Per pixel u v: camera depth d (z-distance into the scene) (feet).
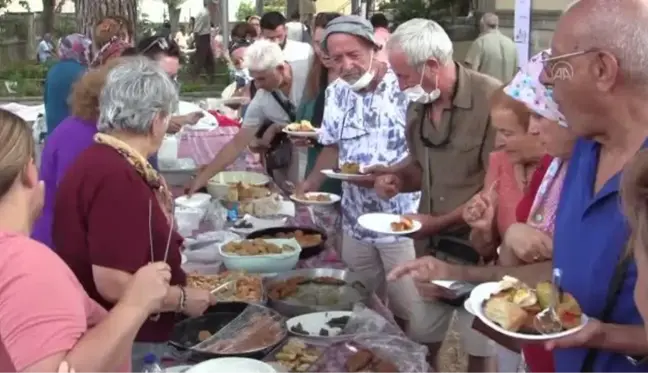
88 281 6.05
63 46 14.67
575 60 4.77
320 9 60.95
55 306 4.25
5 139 4.47
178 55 13.23
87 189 5.95
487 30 26.35
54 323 4.22
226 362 6.34
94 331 4.52
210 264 9.22
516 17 18.88
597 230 5.00
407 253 10.50
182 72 41.73
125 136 6.25
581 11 4.78
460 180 8.74
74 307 4.36
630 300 4.78
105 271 5.82
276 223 10.91
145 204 6.03
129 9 22.47
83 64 14.67
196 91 37.01
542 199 6.42
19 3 69.31
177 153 14.67
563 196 5.54
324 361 6.61
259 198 11.82
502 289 5.20
